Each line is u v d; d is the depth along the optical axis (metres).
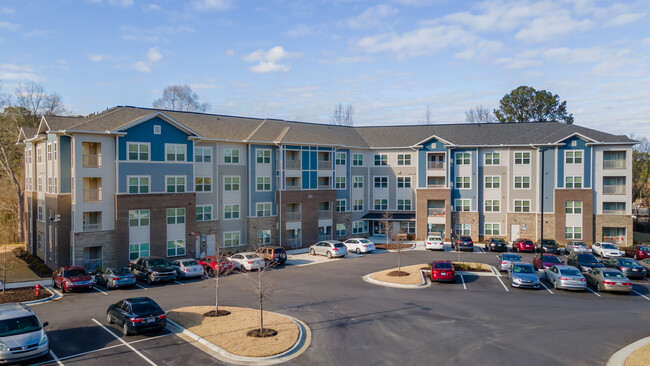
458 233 52.75
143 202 36.38
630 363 14.84
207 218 42.19
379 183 55.97
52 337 18.45
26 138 43.22
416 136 56.34
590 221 49.03
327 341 17.62
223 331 18.34
